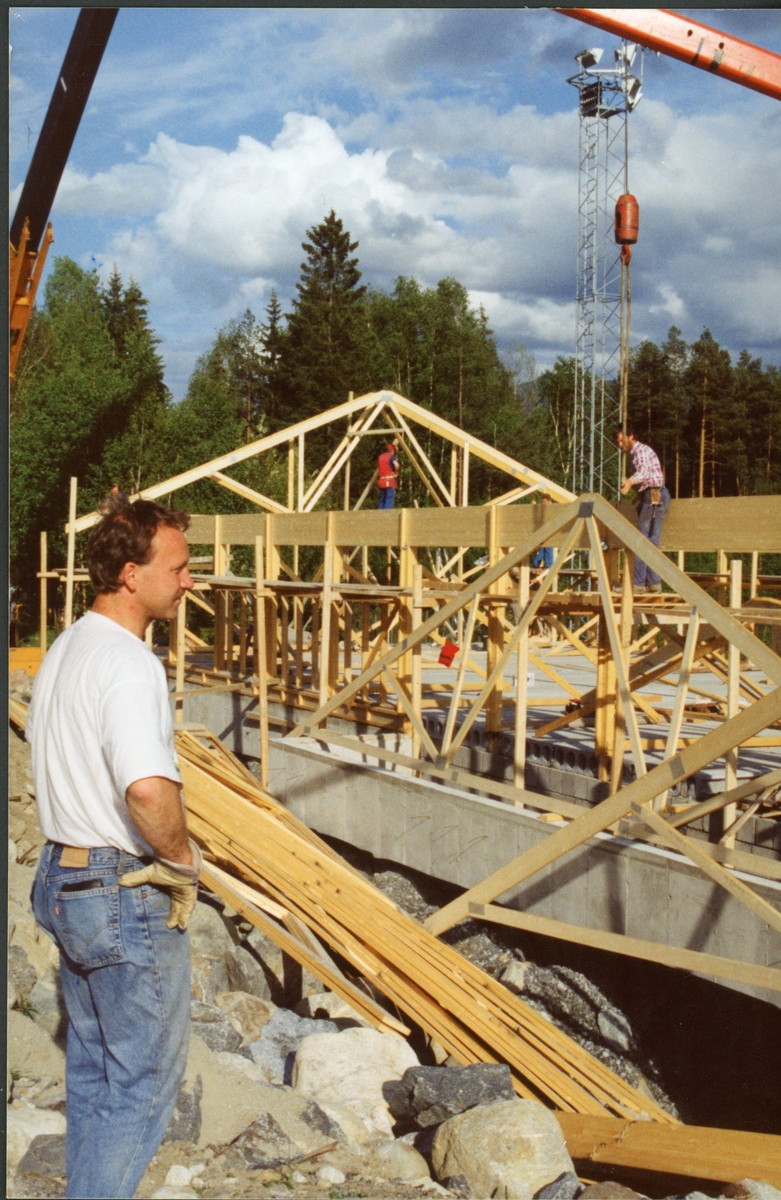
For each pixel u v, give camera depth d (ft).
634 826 21.59
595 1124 16.25
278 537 38.93
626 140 83.10
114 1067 9.64
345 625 38.75
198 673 45.93
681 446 174.29
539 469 159.74
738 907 19.35
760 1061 22.66
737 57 27.02
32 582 92.43
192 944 21.17
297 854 25.27
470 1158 13.66
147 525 10.05
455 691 27.30
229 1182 11.80
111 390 96.07
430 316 176.35
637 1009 24.84
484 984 21.13
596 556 22.24
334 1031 19.34
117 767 9.07
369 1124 15.38
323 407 150.92
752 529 21.95
